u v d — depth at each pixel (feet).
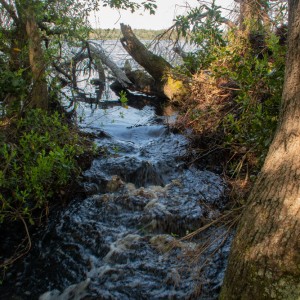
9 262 12.84
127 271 12.44
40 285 12.00
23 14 18.62
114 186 17.48
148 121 27.94
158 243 13.66
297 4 9.22
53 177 15.64
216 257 12.65
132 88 39.09
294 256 7.33
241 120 16.94
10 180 14.61
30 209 15.12
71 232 14.47
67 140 18.42
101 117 28.30
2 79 15.76
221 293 8.74
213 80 22.59
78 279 12.23
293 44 9.02
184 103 25.91
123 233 14.35
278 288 7.37
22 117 18.13
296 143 8.27
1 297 11.50
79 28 22.21
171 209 15.51
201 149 20.63
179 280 11.85
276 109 15.11
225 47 21.66
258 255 7.71
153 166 18.98
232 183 17.43
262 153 14.84
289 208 7.68
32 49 18.39
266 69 15.69
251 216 8.23
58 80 22.84
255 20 23.65
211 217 15.03
